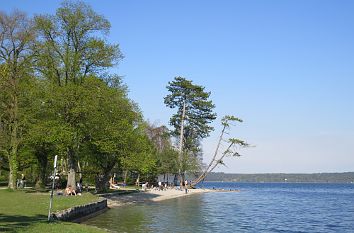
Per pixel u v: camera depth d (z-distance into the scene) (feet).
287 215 154.40
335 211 175.63
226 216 140.56
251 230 107.96
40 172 174.60
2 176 231.50
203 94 326.24
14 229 60.59
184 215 134.72
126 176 315.17
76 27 140.46
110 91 142.00
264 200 252.01
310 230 113.39
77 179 196.13
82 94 132.26
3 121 153.28
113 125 147.54
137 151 175.83
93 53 142.51
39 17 138.82
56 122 131.64
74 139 135.85
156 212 138.72
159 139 330.75
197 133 337.31
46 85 137.49
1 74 139.44
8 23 142.00
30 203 100.22
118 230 93.20
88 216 110.52
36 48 142.10
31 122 140.46
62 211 89.56
